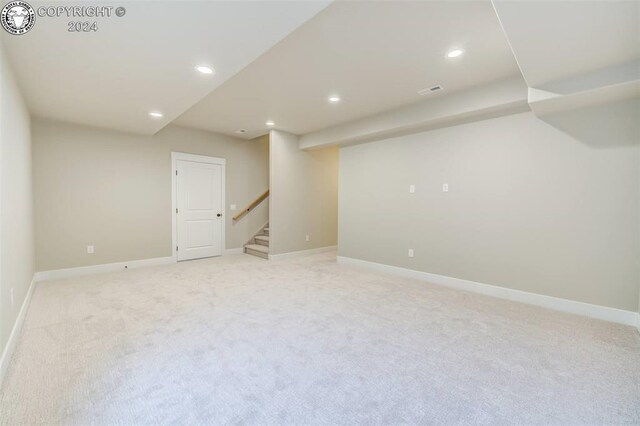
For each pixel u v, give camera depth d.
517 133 3.43
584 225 3.01
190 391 1.77
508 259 3.52
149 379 1.88
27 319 2.81
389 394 1.76
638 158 2.74
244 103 4.09
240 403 1.67
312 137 5.78
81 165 4.51
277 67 2.99
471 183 3.84
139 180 5.09
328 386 1.83
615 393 1.77
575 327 2.69
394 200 4.74
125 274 4.59
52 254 4.29
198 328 2.63
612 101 2.77
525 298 3.39
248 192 6.67
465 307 3.21
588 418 1.57
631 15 1.67
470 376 1.94
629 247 2.79
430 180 4.27
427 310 3.11
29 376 1.90
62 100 3.40
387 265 4.85
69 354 2.18
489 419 1.56
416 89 3.55
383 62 2.88
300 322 2.78
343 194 5.54
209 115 4.70
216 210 6.13
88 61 2.47
